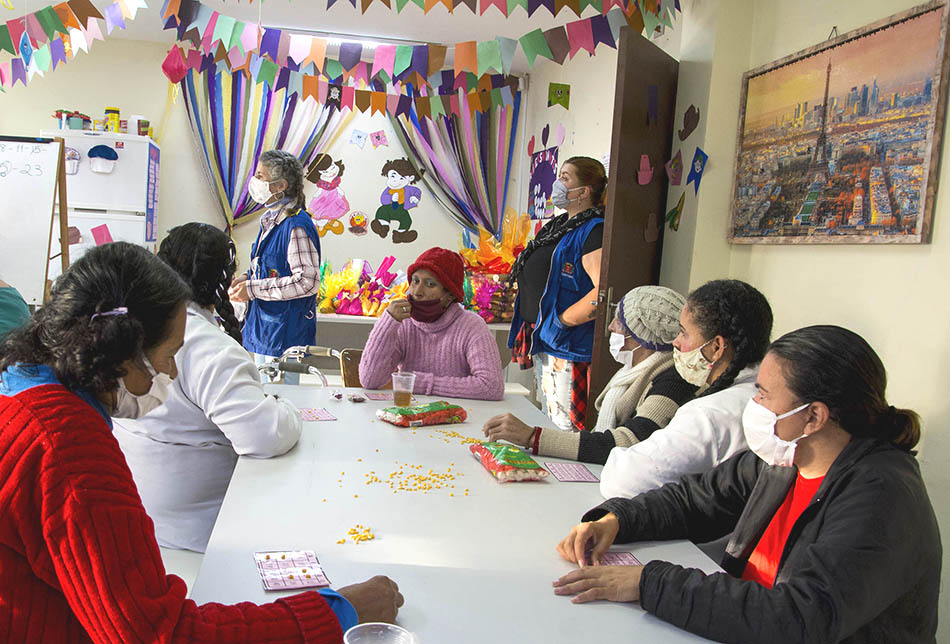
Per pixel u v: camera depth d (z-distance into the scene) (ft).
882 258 7.68
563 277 10.42
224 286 6.64
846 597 3.49
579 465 6.30
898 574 3.62
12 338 3.17
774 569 4.36
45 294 14.03
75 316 3.10
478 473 5.91
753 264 9.81
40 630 2.98
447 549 4.43
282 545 4.32
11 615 2.93
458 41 17.74
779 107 9.12
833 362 3.95
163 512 6.04
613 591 3.92
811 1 8.82
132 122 18.76
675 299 6.77
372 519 4.80
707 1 10.05
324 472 5.68
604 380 9.71
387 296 16.80
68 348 3.06
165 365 3.43
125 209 18.62
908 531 3.67
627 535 4.69
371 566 4.13
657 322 6.65
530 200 20.81
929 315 7.10
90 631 2.95
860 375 3.94
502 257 17.75
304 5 15.72
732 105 10.02
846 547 3.59
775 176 9.17
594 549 4.43
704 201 10.05
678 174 10.53
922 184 7.09
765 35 9.68
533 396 16.90
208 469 6.06
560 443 6.45
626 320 6.82
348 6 15.64
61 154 13.99
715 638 3.59
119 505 2.97
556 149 18.85
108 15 11.30
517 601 3.85
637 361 7.05
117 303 3.15
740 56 9.96
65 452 2.93
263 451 5.89
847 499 3.79
